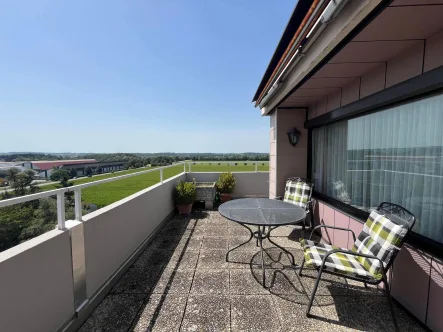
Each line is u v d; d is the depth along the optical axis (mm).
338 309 1979
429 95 1795
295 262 2838
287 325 1786
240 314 1907
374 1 1179
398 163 2199
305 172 4500
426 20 1398
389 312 1946
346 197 3141
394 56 2002
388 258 1808
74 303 1736
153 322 1807
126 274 2537
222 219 4680
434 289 1673
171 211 4832
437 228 1792
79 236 1800
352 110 2705
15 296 1254
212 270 2627
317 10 1565
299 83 2811
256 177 6465
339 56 1997
